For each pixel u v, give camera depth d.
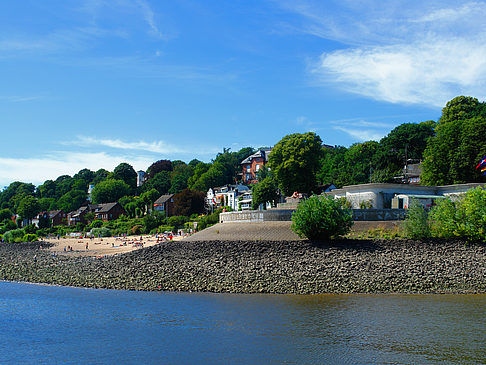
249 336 27.23
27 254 81.44
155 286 43.38
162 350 25.48
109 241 99.38
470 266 42.56
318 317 30.84
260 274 43.53
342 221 50.38
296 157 100.00
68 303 38.66
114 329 30.00
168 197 169.00
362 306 33.62
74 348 26.66
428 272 41.62
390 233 51.91
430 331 27.20
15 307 37.69
